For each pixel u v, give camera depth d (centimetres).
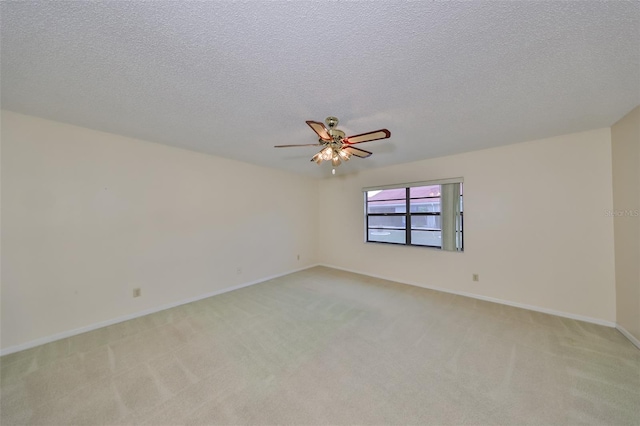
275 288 389
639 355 198
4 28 113
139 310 286
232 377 177
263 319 274
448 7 105
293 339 230
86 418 142
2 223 211
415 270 401
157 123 236
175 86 169
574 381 169
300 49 132
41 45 126
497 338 229
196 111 208
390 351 209
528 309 297
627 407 146
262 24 114
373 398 157
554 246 281
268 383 171
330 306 312
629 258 224
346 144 222
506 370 182
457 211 353
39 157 226
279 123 234
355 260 489
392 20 112
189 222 334
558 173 277
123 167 276
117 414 145
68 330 239
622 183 230
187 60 141
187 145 310
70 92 178
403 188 421
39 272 226
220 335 238
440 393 160
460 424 137
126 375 179
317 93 179
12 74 154
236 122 232
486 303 319
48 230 231
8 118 212
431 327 253
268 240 444
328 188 539
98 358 201
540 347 212
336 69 150
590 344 215
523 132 264
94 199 257
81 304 248
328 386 168
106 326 259
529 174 296
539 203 290
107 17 109
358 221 483
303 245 519
